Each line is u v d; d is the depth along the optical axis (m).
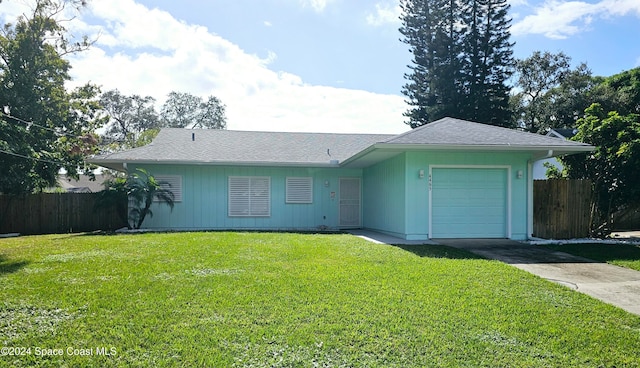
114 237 11.11
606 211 11.62
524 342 3.86
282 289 5.43
